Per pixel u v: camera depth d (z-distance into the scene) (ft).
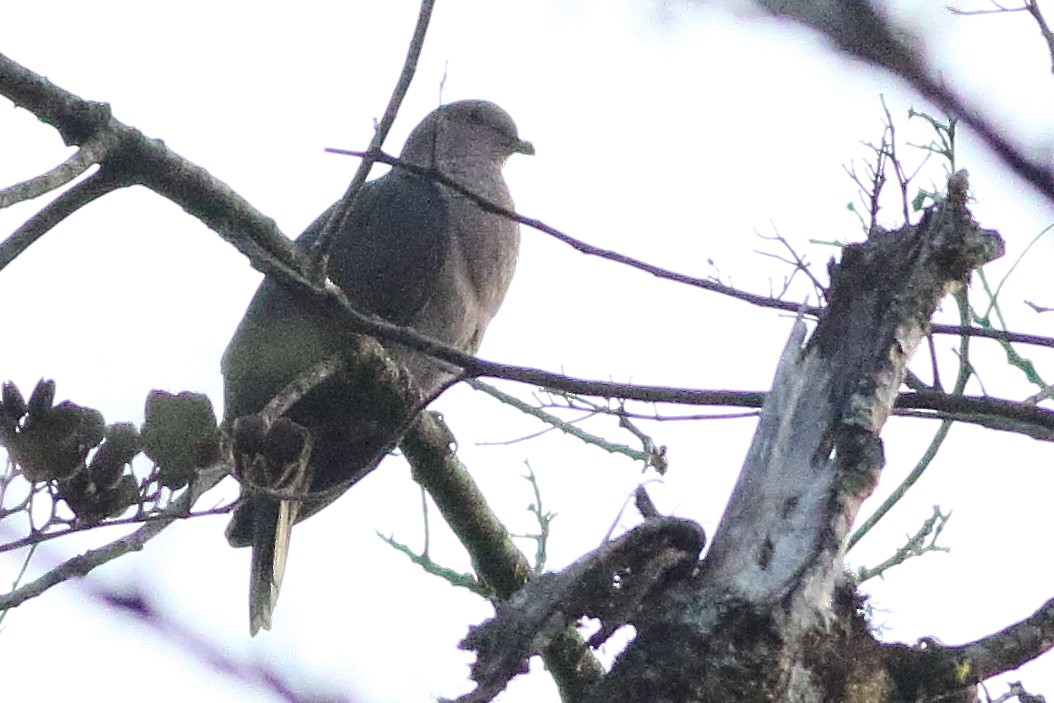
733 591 18.57
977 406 21.98
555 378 21.84
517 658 18.79
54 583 16.61
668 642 18.43
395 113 21.27
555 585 19.29
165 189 22.71
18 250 22.21
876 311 20.71
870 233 21.76
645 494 20.40
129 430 16.87
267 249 23.36
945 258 20.99
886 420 20.03
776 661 18.08
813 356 20.59
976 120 8.75
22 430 16.40
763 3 8.65
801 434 19.92
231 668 11.72
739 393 21.75
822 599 18.61
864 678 18.84
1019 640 19.90
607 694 18.38
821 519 19.07
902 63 8.56
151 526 17.52
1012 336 22.82
